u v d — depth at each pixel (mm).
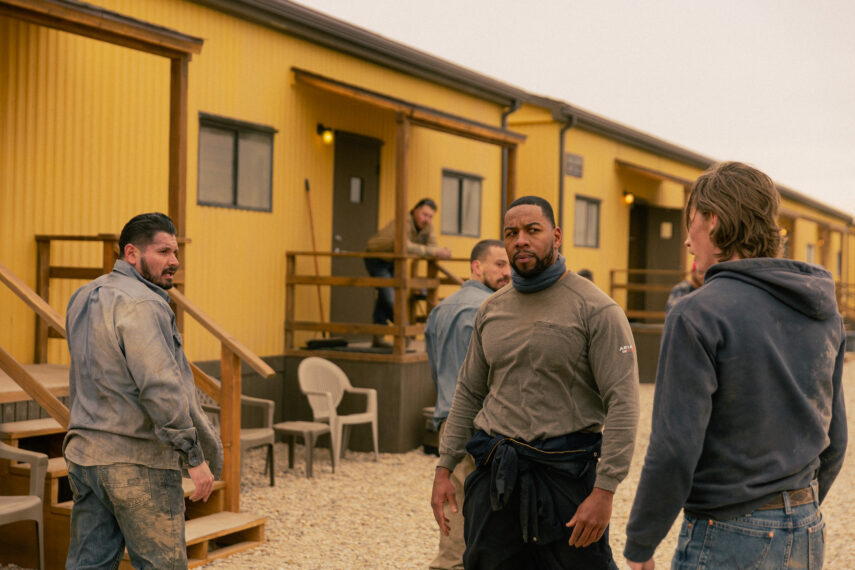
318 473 7531
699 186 2357
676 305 2238
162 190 7965
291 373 9188
